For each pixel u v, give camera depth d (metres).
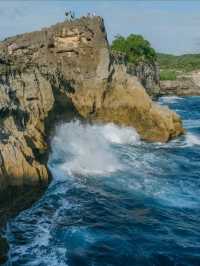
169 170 31.48
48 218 21.97
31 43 47.31
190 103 90.62
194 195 26.14
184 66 191.25
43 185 25.00
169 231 21.20
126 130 43.66
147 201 24.91
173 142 42.09
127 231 21.03
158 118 43.16
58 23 48.69
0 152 22.12
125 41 97.62
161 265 18.14
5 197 21.83
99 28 47.22
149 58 98.88
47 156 29.45
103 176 29.06
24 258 17.89
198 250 19.45
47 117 32.91
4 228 20.44
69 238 19.91
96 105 45.28
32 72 30.52
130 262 18.23
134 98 45.06
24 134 26.05
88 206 23.77
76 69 45.69
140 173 30.22
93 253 18.70
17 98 26.98
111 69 46.50
